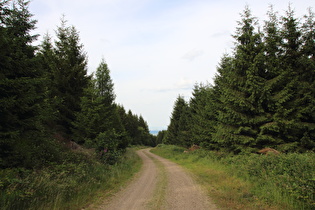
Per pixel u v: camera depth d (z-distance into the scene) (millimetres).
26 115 8344
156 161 21812
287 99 11648
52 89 15273
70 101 16141
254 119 12617
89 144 15281
